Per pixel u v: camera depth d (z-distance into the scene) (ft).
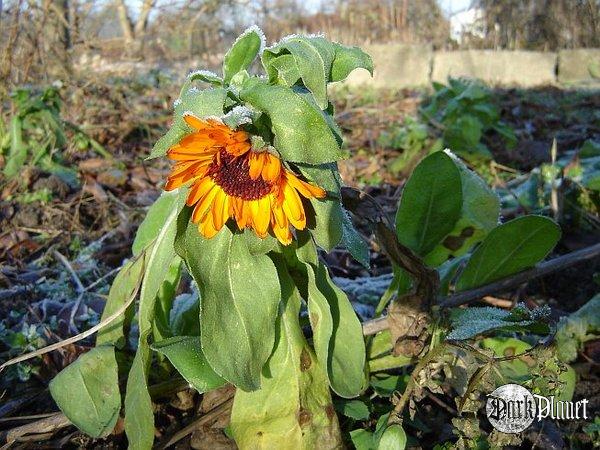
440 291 0.92
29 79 2.29
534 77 4.10
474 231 0.91
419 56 4.13
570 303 1.15
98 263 1.32
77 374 0.73
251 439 0.69
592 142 1.59
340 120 2.75
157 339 0.79
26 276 1.24
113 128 2.30
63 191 1.67
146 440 0.66
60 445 0.79
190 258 0.65
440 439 0.79
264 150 0.60
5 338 0.96
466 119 1.95
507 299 1.12
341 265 1.29
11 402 0.85
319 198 0.64
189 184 0.66
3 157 1.81
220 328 0.65
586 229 1.32
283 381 0.69
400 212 0.85
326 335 0.68
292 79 0.65
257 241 0.66
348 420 0.79
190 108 0.62
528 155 2.08
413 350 0.78
